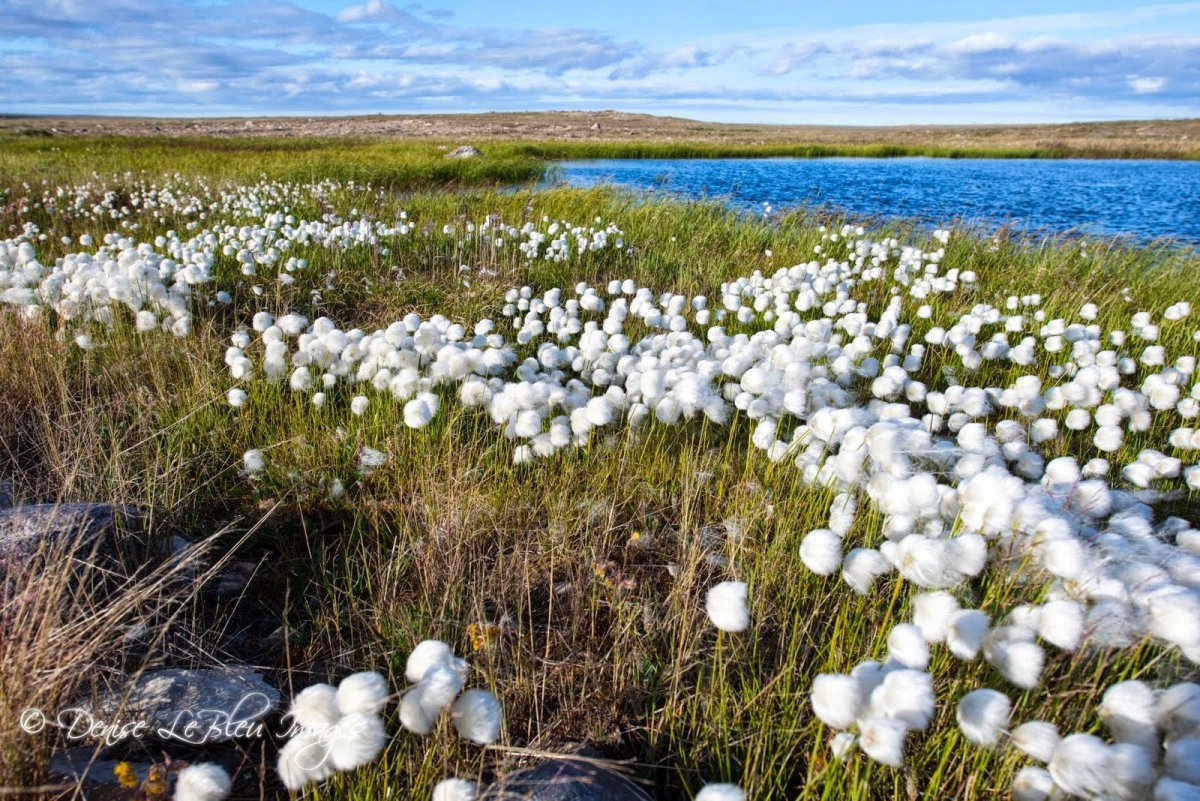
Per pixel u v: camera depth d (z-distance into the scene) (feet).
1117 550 6.87
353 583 8.99
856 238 29.45
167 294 16.20
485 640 6.85
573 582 8.82
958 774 5.85
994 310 17.74
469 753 6.32
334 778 5.90
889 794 6.05
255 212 31.91
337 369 13.14
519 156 92.32
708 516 10.28
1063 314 20.45
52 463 10.39
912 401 13.29
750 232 30.94
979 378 16.20
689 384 10.50
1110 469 12.11
